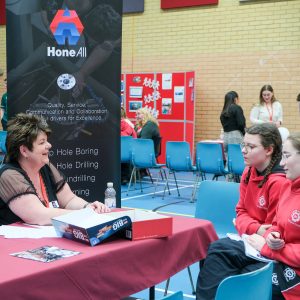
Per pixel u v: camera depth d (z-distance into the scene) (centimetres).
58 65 365
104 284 184
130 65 1052
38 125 255
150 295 260
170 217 216
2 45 1174
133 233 204
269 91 741
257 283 153
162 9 1002
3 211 243
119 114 390
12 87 362
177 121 970
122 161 759
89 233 193
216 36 947
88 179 384
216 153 642
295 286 206
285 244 213
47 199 261
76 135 376
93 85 377
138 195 716
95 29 372
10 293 150
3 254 181
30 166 254
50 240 205
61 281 167
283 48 877
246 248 220
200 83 973
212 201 325
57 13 360
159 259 211
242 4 912
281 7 872
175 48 995
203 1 948
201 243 240
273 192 245
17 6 355
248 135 255
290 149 213
